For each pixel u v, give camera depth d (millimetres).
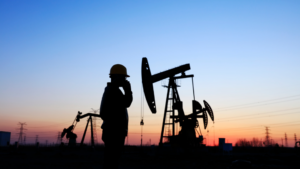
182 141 28641
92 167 13820
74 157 24641
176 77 30641
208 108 28359
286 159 19734
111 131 3197
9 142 64188
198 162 17641
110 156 3156
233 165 13859
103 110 3264
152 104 15508
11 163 15984
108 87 3377
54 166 14289
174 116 30109
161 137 30109
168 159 21453
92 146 53844
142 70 15273
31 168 12984
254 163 16750
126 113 3393
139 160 19516
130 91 3410
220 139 38844
